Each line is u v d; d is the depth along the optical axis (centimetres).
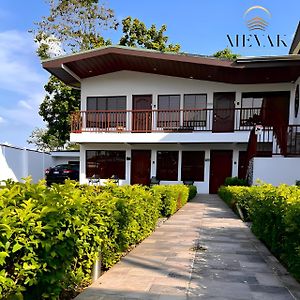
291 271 363
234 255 464
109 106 1792
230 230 650
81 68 1675
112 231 392
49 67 1551
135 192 523
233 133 1514
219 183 1652
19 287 214
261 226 539
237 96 1638
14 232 216
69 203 288
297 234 340
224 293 320
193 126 1667
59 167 2175
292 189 514
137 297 306
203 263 423
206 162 1667
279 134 1142
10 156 1786
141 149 1747
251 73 1459
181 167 1695
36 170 2141
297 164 1066
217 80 1639
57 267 251
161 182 1711
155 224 670
